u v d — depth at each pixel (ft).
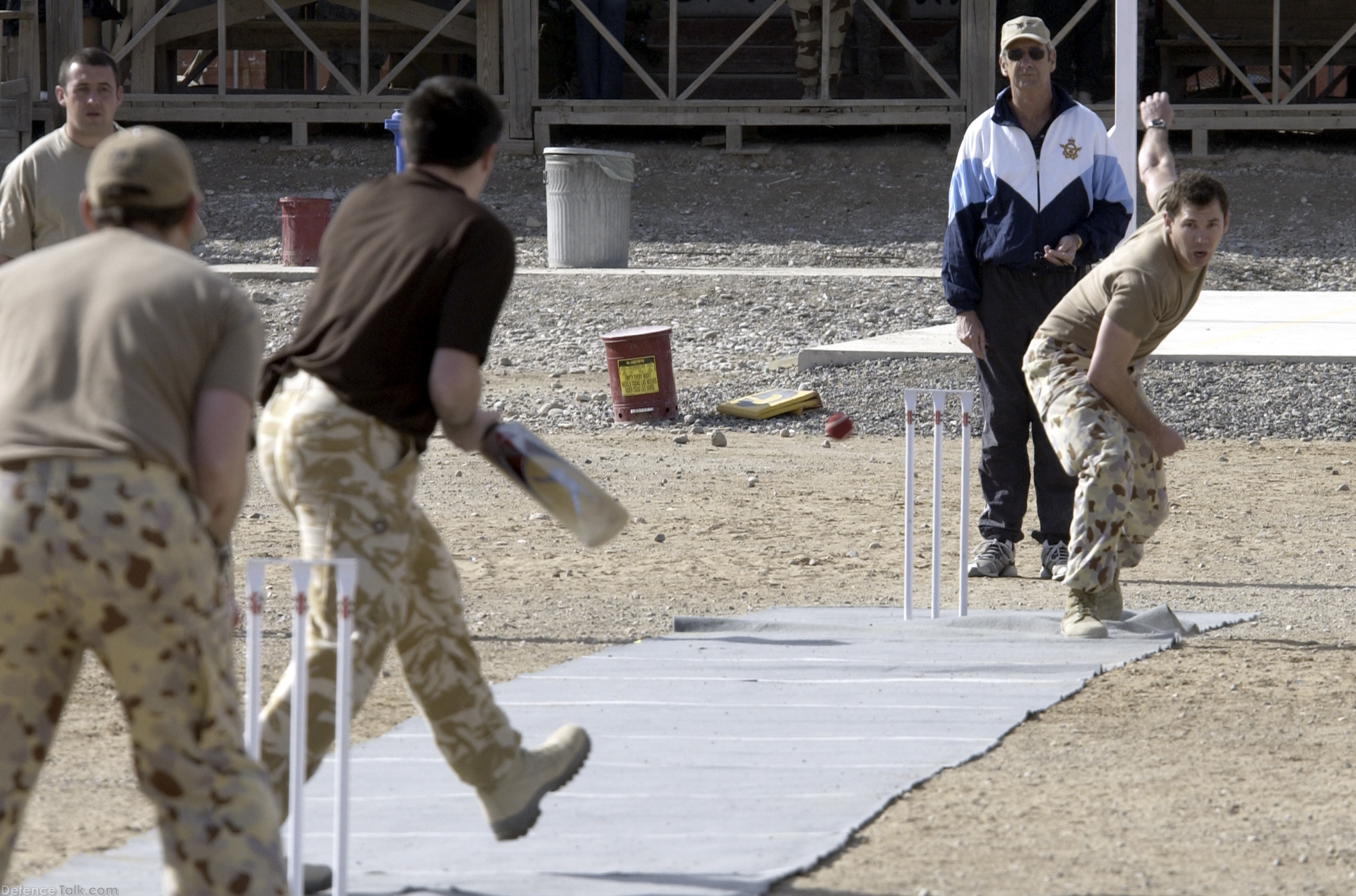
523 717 53.21
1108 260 63.46
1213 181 59.47
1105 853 40.22
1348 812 43.47
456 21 252.21
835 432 76.13
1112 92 247.09
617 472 110.52
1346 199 229.86
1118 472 63.26
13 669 29.35
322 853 39.78
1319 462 112.88
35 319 29.76
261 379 36.96
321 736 35.78
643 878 37.93
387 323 36.37
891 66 266.16
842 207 232.94
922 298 179.32
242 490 30.32
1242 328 155.43
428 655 38.09
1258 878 38.42
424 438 37.35
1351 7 240.32
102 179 31.32
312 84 279.69
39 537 28.37
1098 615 65.57
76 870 38.14
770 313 176.04
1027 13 247.09
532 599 74.54
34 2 233.14
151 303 29.55
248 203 231.91
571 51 264.31
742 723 52.60
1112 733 51.67
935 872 38.78
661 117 245.04
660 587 77.66
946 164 244.42
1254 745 50.08
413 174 38.40
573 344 166.71
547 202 202.39
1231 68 238.27
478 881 37.81
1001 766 48.08
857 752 49.14
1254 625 68.13
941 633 66.13
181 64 319.47
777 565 83.30
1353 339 147.23
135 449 28.81
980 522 80.79
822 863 39.47
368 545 36.24
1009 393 77.82
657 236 221.66
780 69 264.52
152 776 29.45
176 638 29.04
